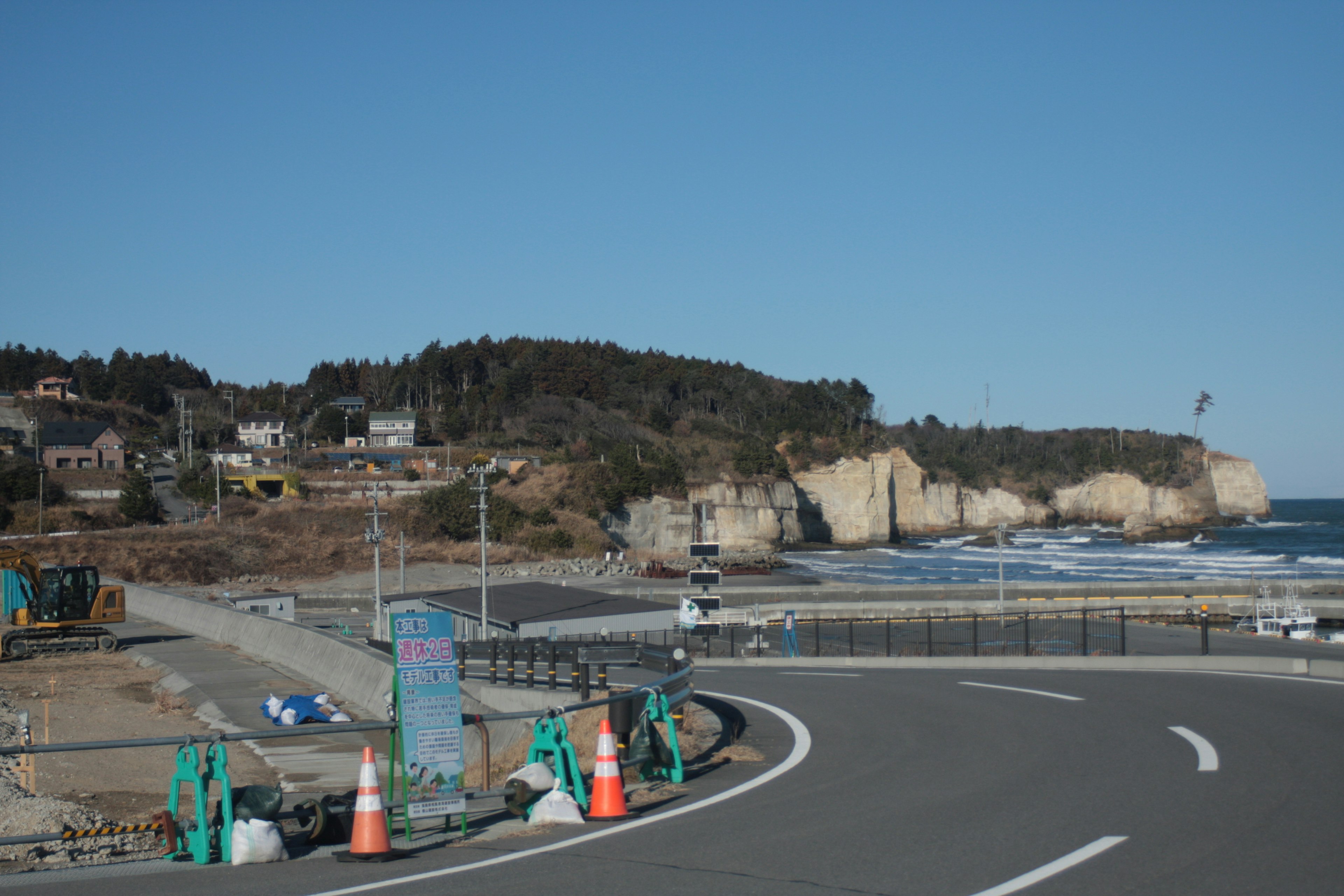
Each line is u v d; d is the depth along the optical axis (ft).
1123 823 25.46
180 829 28.12
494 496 350.43
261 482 381.40
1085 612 99.14
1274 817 25.54
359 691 95.86
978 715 46.62
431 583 269.23
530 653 78.43
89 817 44.80
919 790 30.68
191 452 406.82
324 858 26.58
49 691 100.07
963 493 645.92
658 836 26.09
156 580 261.85
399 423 514.68
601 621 154.61
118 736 78.54
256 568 282.56
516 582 199.00
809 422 594.65
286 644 120.26
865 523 489.67
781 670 86.33
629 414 585.63
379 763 71.26
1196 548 475.31
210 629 143.95
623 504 387.55
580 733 45.11
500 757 56.13
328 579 278.67
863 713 50.08
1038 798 28.71
